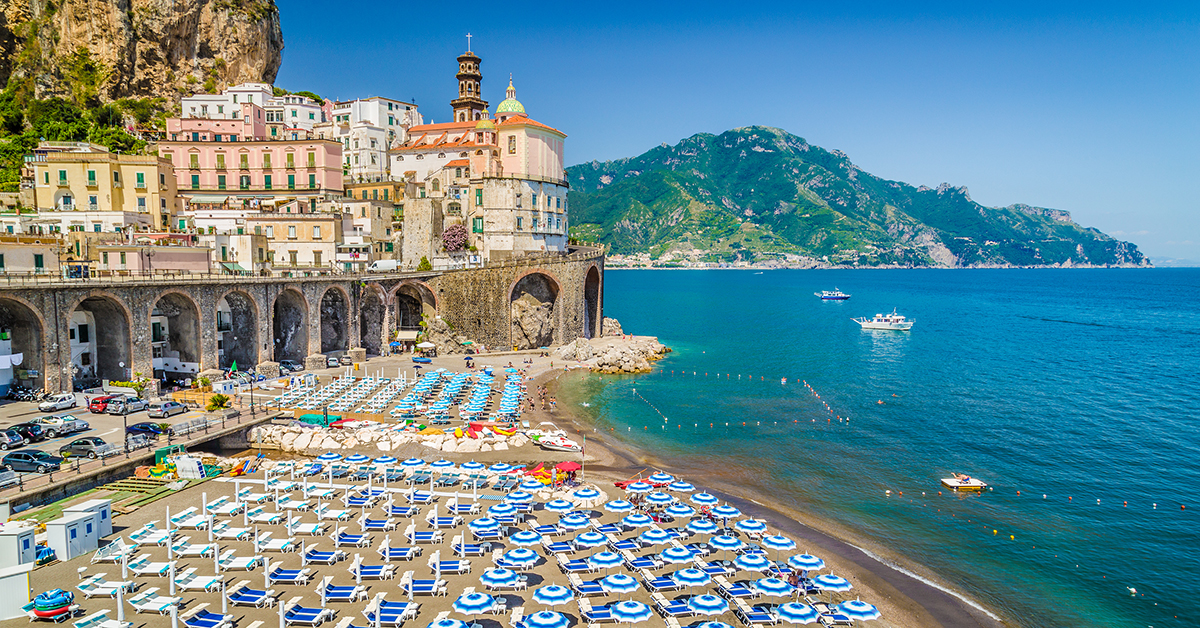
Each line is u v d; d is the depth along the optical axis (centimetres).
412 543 3856
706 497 4312
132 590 3216
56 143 10819
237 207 11225
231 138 12862
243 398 7062
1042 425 7388
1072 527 4703
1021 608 3678
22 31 14225
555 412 7662
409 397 7219
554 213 13262
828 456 6200
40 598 2928
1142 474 5794
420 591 3312
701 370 10594
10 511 3944
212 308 7494
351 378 8344
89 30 14612
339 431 6228
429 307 10806
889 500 5141
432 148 13538
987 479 5634
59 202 9394
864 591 3750
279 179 11850
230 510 4116
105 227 9312
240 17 16825
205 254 7981
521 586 3284
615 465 5853
